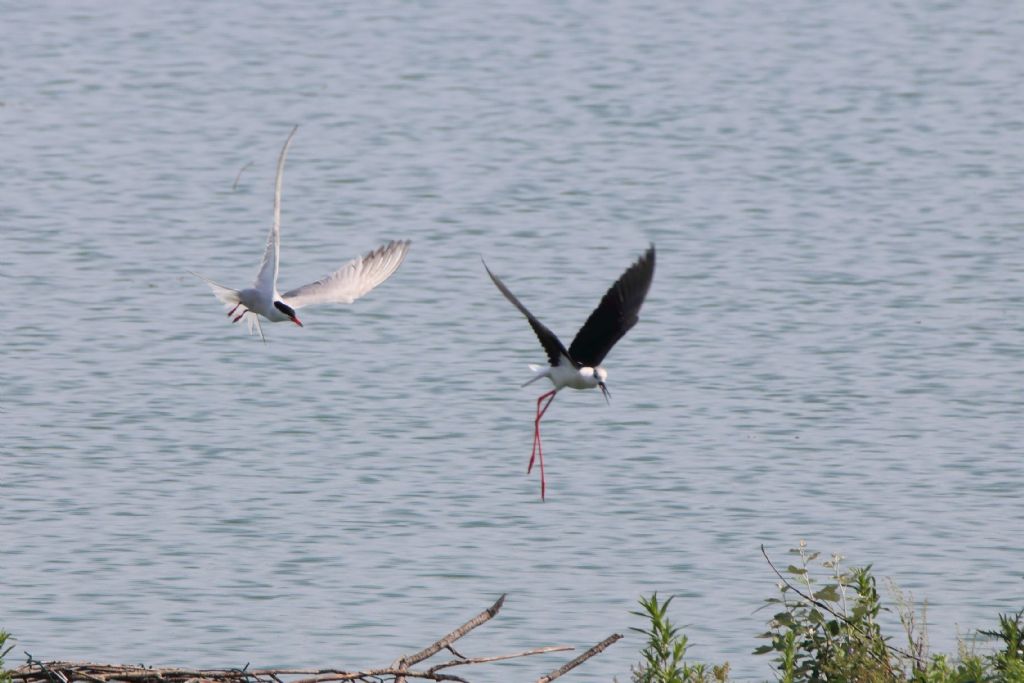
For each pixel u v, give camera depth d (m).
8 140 42.91
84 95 47.81
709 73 50.69
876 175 40.25
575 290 30.92
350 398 25.03
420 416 24.16
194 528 19.66
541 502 20.61
